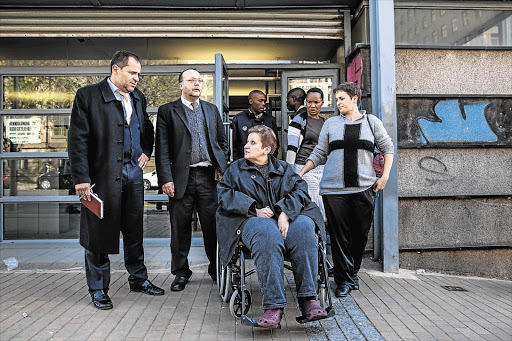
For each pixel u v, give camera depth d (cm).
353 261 388
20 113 564
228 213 320
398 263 459
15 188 571
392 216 458
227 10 570
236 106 712
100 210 313
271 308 274
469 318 327
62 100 567
